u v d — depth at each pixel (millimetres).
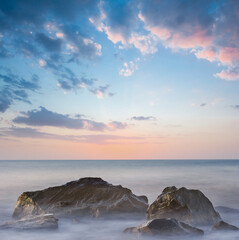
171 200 11602
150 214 11625
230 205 19375
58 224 11789
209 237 9617
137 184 34594
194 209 11617
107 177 47562
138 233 9734
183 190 12156
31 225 10859
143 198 15383
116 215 12977
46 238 10078
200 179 42344
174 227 9531
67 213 13055
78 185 15586
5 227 10836
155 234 9398
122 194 14438
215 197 23125
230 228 10320
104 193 14602
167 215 11117
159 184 34625
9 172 62688
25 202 14508
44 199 14469
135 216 13086
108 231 11070
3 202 19922
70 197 14477
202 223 11156
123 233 10352
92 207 13297
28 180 40906
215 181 38812
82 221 12281
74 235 10492
